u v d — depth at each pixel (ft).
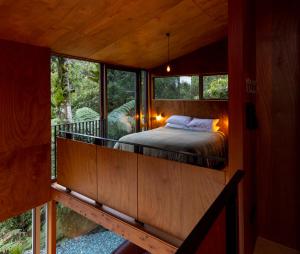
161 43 16.53
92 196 12.14
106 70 18.28
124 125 20.26
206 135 16.16
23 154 12.25
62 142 13.58
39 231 13.85
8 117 11.51
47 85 13.20
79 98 22.43
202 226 3.47
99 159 11.68
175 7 11.96
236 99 6.26
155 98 22.40
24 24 10.37
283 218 7.68
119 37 13.97
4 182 11.55
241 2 6.10
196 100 19.90
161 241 9.37
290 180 7.52
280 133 7.65
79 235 19.98
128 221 10.61
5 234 16.57
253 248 7.51
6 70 11.33
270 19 7.68
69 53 14.73
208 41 18.20
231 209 4.72
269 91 7.79
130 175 10.52
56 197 13.67
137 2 10.70
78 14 10.49
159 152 12.99
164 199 9.49
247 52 6.59
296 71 7.32
